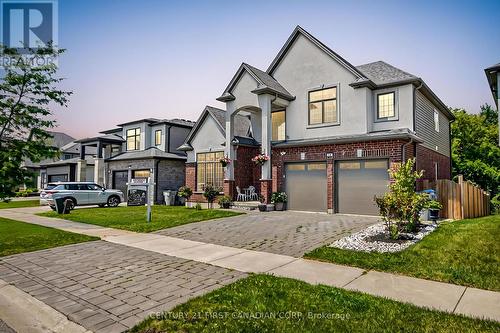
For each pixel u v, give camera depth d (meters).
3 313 4.60
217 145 20.72
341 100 15.77
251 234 9.79
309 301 4.45
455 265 6.11
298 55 17.44
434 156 17.78
